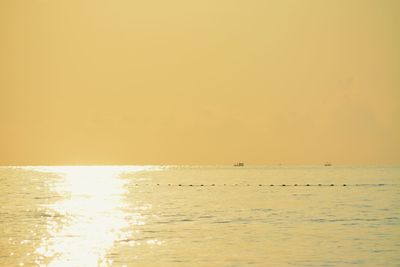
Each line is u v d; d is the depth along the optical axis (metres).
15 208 116.12
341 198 145.12
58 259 58.84
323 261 57.84
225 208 117.00
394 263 57.00
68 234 76.25
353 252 62.25
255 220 93.69
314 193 168.00
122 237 73.56
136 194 167.00
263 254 61.28
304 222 90.50
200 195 161.62
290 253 61.81
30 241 70.06
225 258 59.28
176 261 57.84
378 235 74.81
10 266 55.62
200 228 83.06
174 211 110.31
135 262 57.44
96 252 62.59
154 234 76.50
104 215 101.75
